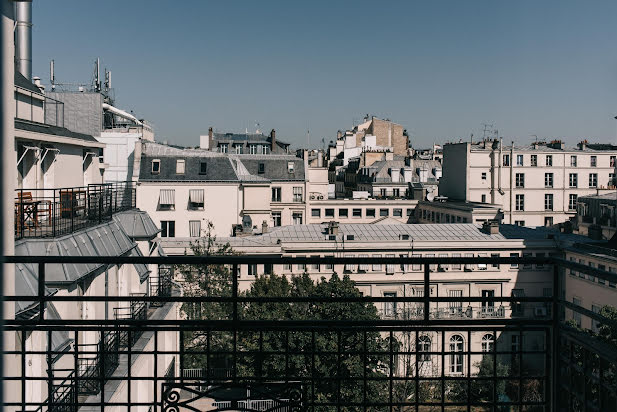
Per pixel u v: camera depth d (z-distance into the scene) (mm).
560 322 6414
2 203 4422
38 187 20562
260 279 37562
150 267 24484
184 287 37250
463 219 69000
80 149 25281
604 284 40250
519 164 85125
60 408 13500
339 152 144375
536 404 6742
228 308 33750
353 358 25906
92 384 15227
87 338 16047
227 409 6926
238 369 28453
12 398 7117
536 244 49281
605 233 59344
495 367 6766
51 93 49656
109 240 19188
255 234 54281
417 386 6820
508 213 84750
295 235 51750
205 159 64812
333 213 81938
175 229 63000
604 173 86062
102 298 6395
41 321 6699
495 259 6273
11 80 6547
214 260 6227
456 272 48250
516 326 6664
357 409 25734
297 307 33969
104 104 64438
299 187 78375
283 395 6887
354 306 33969
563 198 85562
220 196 63500
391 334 6777
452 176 88625
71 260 6242
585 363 6004
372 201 82375
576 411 6164
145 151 65125
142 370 18594
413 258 6375
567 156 85625
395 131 130125
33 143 20266
